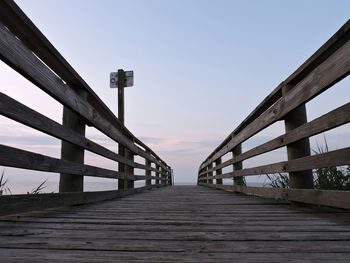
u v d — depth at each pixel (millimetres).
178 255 1382
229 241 1643
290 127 3158
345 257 1348
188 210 2982
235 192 6066
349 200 2131
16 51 1916
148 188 8414
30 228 1958
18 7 1955
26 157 2057
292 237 1725
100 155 3865
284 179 4168
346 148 2127
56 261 1282
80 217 2449
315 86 2508
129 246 1527
